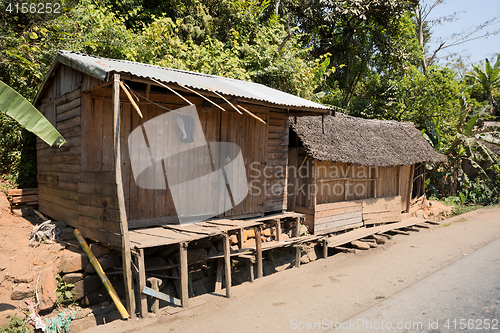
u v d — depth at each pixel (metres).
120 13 11.95
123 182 5.70
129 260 4.58
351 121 11.27
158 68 6.48
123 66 5.20
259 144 7.62
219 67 10.77
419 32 23.34
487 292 5.54
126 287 4.66
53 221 6.29
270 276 6.71
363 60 19.69
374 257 7.95
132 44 9.61
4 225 6.02
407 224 11.06
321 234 8.71
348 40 19.25
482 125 19.44
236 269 6.80
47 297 4.55
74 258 4.94
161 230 5.74
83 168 5.43
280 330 4.44
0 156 7.70
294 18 17.95
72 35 8.40
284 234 8.14
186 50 11.02
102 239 4.95
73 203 5.82
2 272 4.76
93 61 5.21
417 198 13.66
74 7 8.87
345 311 5.02
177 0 12.94
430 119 18.34
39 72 7.88
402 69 19.36
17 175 7.73
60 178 6.32
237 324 4.61
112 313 4.96
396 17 18.30
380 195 11.23
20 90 8.02
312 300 5.46
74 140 5.70
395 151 11.14
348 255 8.24
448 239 9.30
